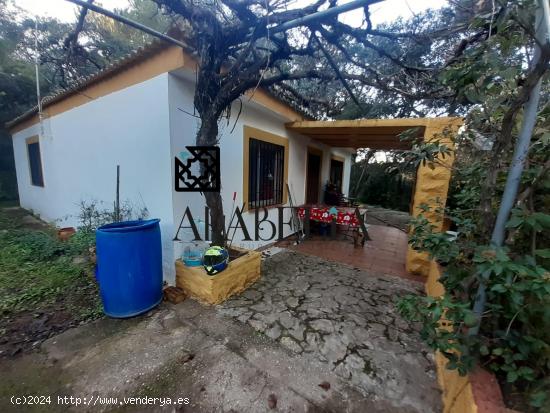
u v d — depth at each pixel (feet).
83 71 15.81
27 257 12.00
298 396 5.32
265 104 12.82
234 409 5.03
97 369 5.92
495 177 4.13
